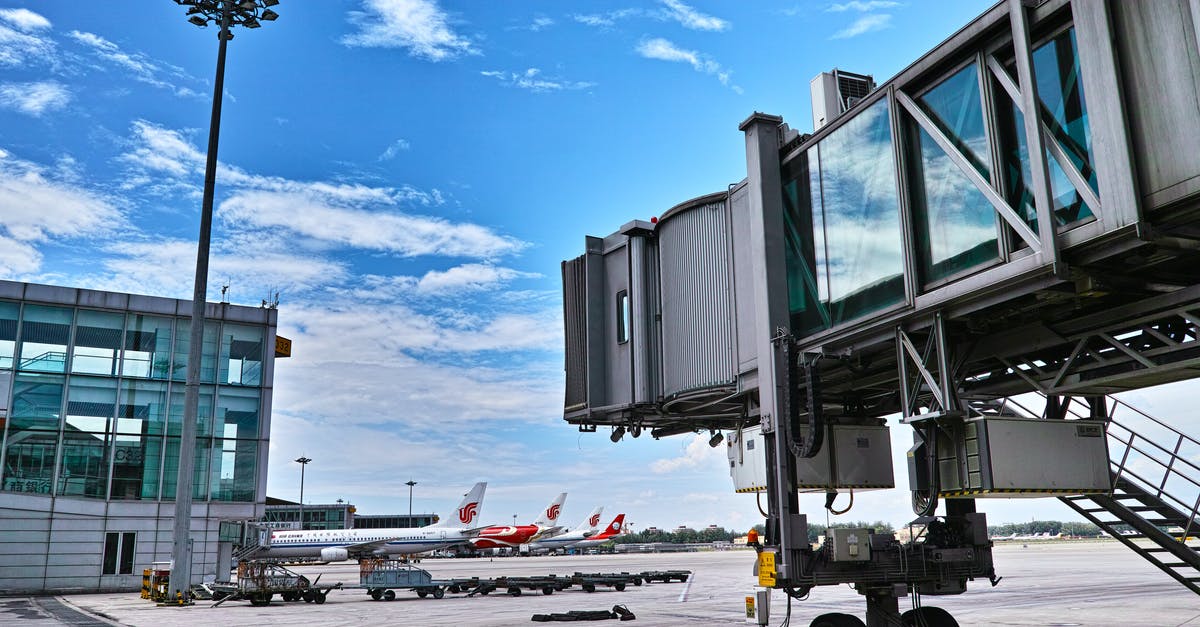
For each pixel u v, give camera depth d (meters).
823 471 15.39
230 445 47.22
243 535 47.38
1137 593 35.78
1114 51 9.54
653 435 23.52
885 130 13.09
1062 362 13.21
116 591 43.34
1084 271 10.30
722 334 16.98
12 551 41.53
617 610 26.70
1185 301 10.36
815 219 14.58
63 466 43.56
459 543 89.44
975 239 11.46
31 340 44.16
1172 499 12.45
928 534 13.32
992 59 11.31
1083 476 11.96
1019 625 23.31
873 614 13.39
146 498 44.88
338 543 81.62
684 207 18.33
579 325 22.23
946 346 11.91
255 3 33.00
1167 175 9.03
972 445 11.77
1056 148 10.38
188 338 47.53
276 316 49.81
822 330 14.16
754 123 15.58
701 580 55.31
